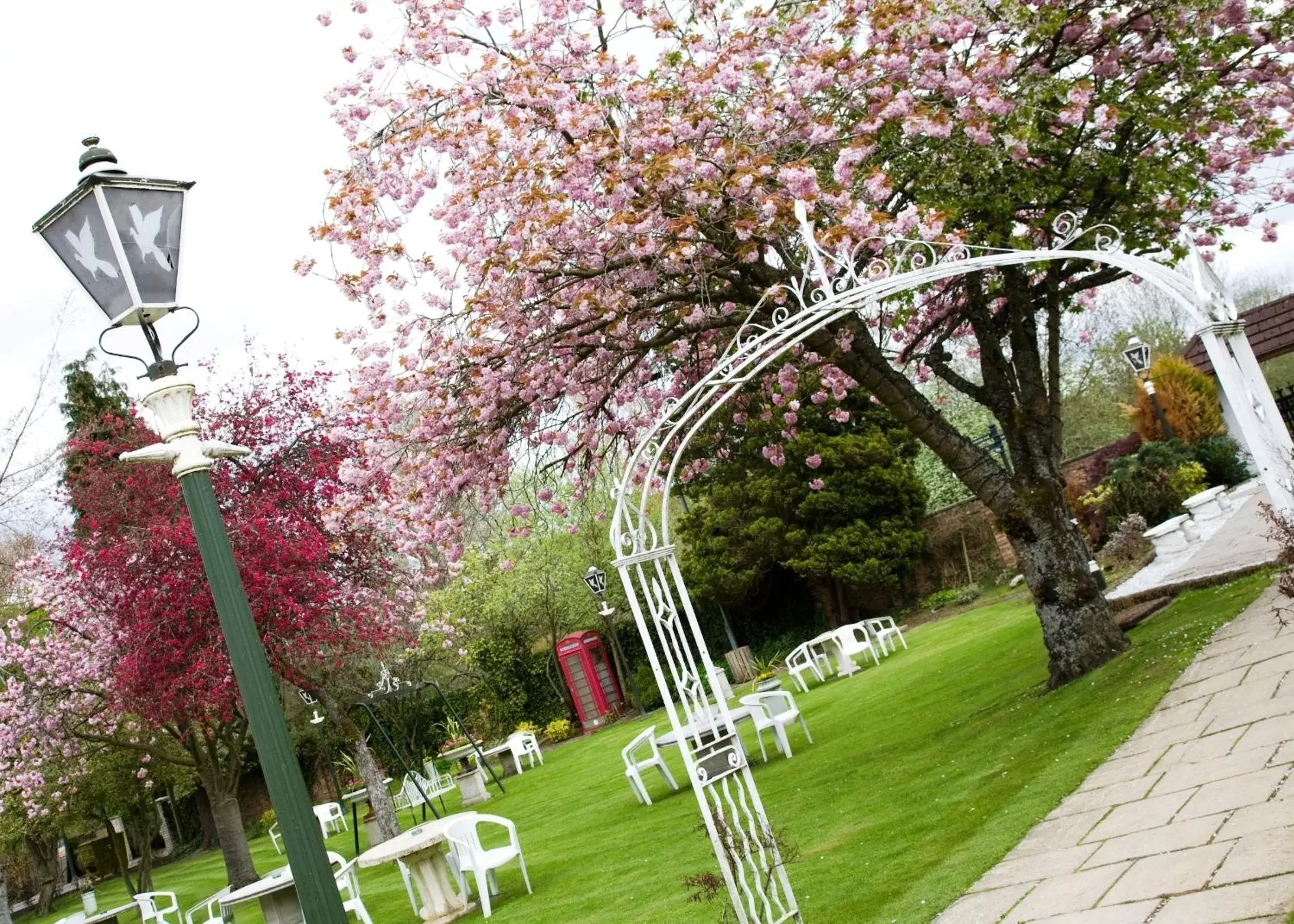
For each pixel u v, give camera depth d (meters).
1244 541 14.74
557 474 12.36
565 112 9.56
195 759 17.00
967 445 11.12
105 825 28.84
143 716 16.09
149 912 14.78
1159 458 22.31
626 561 5.80
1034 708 10.29
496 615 30.92
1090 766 7.46
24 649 17.73
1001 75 9.71
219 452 4.75
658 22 9.51
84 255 4.79
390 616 18.55
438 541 11.16
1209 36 10.80
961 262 6.02
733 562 26.25
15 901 35.22
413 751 25.19
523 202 9.62
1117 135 10.87
